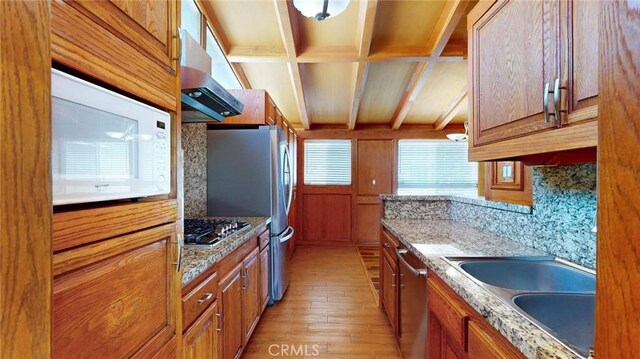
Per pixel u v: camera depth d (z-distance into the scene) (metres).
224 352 1.54
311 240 5.47
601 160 0.41
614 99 0.39
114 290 0.67
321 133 5.44
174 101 0.93
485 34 1.21
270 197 2.74
